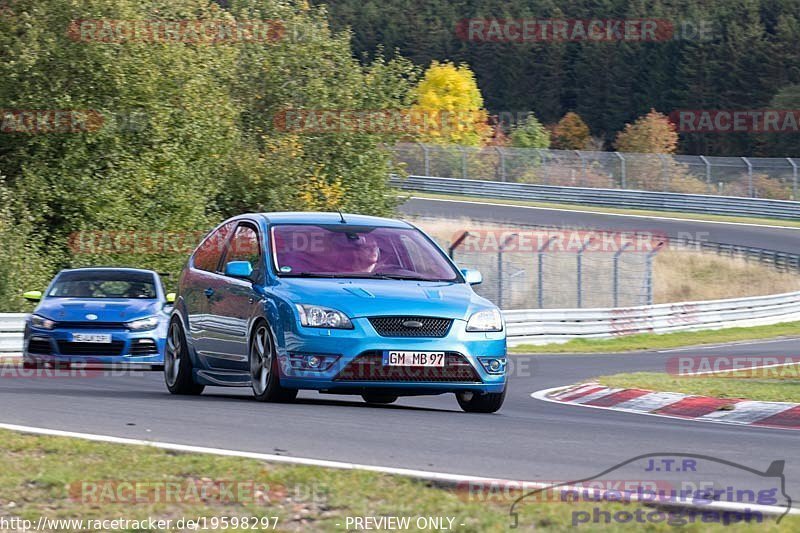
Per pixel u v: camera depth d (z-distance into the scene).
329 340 32.34
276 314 33.25
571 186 198.38
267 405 32.94
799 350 89.25
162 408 31.81
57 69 100.88
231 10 130.75
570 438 28.28
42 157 102.69
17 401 33.28
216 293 37.31
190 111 107.00
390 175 136.88
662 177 193.62
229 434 26.62
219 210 123.06
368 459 23.66
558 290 129.88
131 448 23.77
